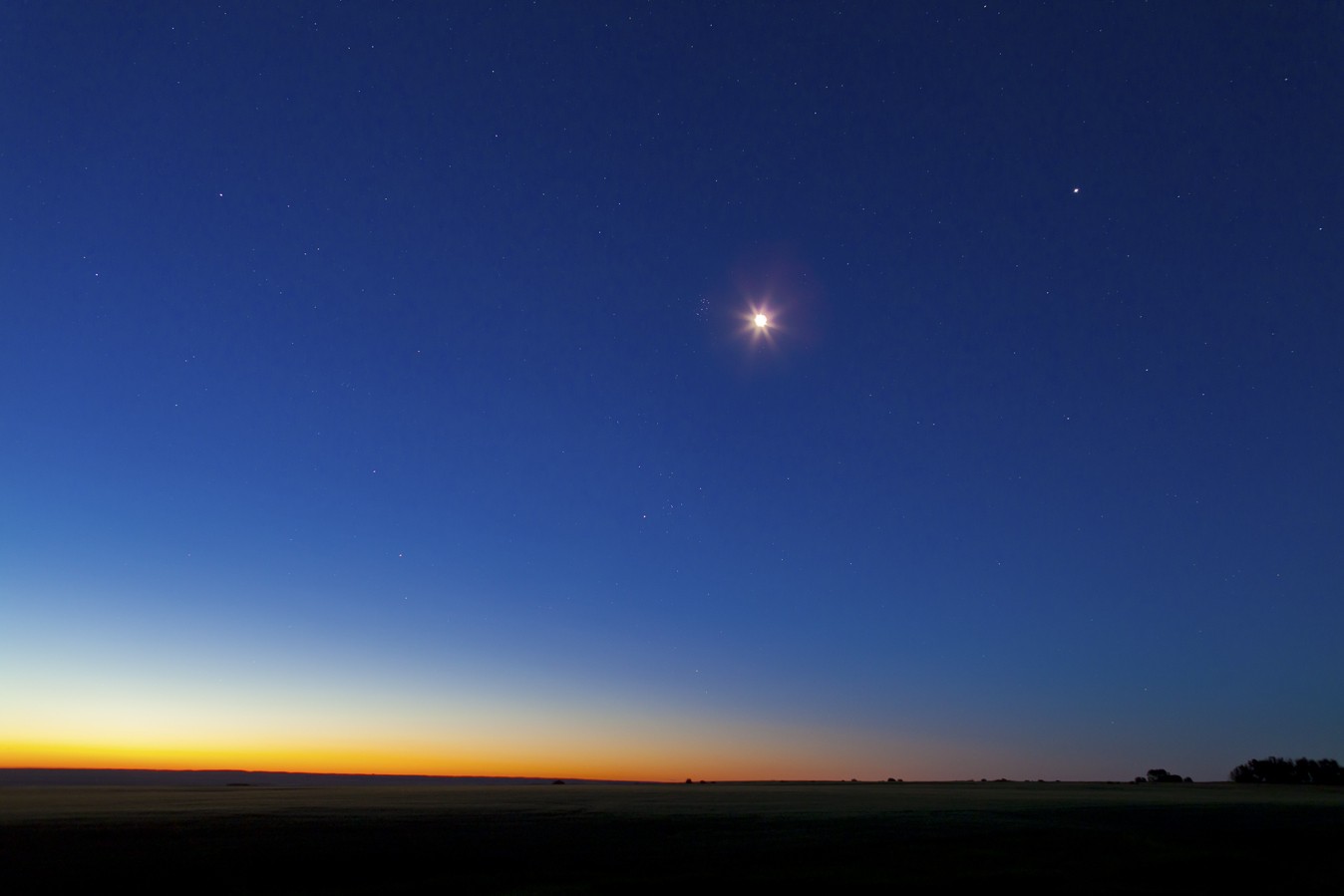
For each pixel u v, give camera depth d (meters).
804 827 39.97
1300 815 49.12
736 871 28.17
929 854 32.22
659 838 35.38
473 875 27.25
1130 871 30.47
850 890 25.88
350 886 25.75
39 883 25.62
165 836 33.97
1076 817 46.56
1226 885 28.89
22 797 64.75
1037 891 26.67
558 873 27.59
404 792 80.81
